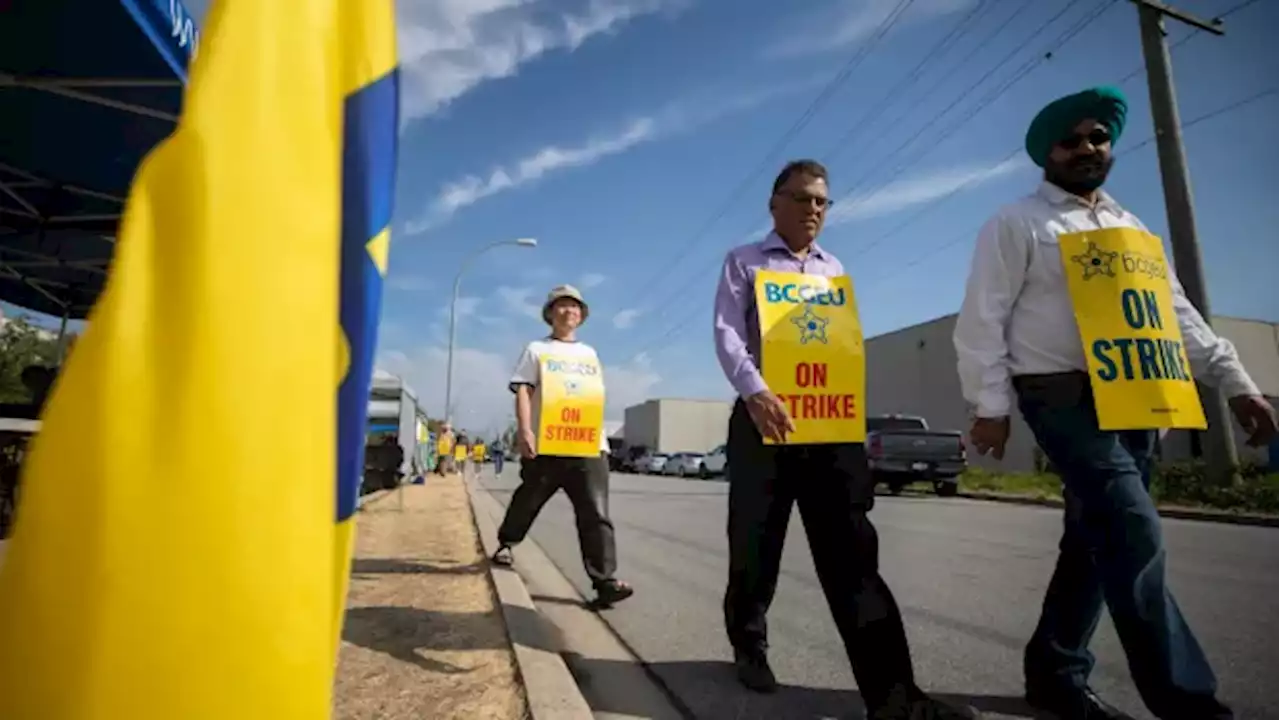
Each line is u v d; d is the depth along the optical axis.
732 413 2.90
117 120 4.82
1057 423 2.36
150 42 3.91
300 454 0.85
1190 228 13.41
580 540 4.57
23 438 4.94
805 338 2.70
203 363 0.80
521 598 4.31
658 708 2.86
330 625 0.88
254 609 0.80
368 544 6.73
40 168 5.43
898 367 36.09
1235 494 12.66
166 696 0.76
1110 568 2.27
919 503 15.01
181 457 0.78
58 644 0.73
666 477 37.84
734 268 2.89
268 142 0.87
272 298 0.85
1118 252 2.40
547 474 4.59
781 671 3.32
